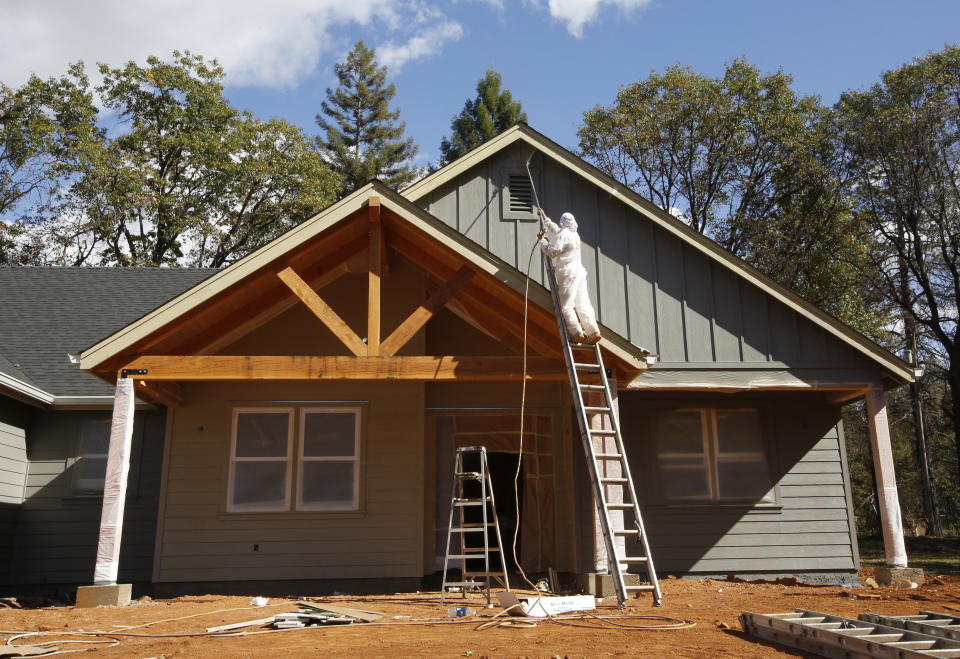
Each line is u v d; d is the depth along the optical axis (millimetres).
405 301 12953
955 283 28547
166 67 33031
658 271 12906
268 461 12133
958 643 5203
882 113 29297
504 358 9891
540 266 13289
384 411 12422
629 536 12742
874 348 12016
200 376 9641
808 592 10281
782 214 32781
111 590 9164
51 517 12758
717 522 12930
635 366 9875
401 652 5730
